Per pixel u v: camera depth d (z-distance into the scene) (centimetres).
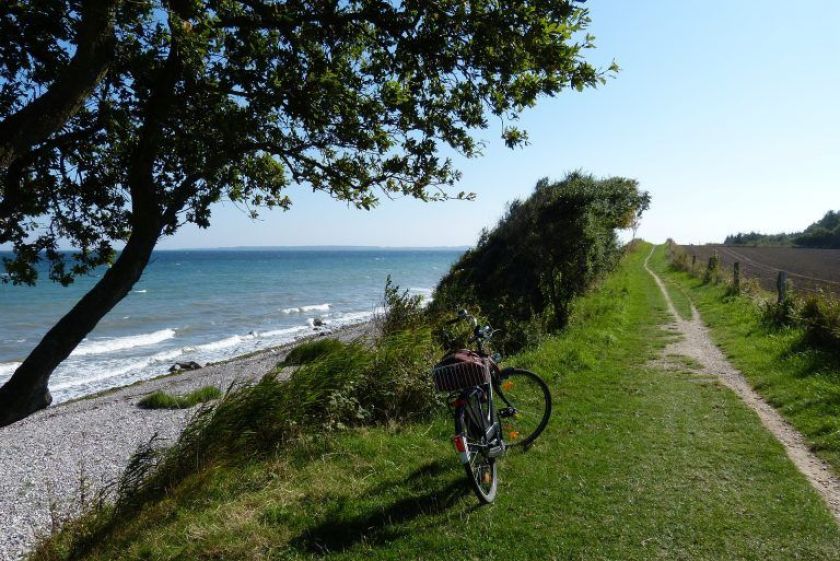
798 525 439
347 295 5981
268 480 558
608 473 551
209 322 3862
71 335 328
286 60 455
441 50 448
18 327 3659
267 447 641
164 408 1427
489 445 521
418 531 444
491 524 450
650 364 1080
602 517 460
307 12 444
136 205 376
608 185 1700
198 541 439
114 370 2300
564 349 1116
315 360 792
